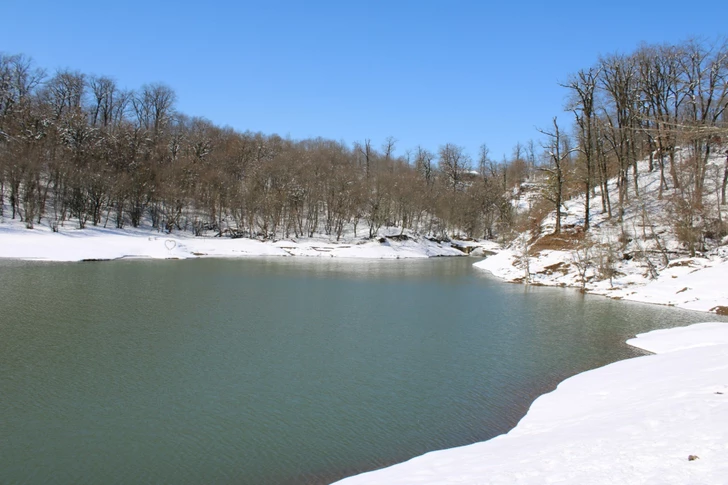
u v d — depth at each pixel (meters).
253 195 79.44
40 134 65.38
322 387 16.36
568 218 56.38
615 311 29.94
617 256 41.22
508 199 98.50
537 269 46.75
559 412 13.44
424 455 10.95
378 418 13.95
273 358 19.44
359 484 9.31
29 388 15.72
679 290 33.03
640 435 9.35
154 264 51.59
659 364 16.66
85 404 14.63
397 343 22.03
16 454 11.73
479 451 10.56
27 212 58.38
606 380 15.80
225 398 15.28
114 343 20.86
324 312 28.70
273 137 111.56
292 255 71.00
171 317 26.06
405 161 120.81
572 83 50.41
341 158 105.56
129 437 12.66
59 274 40.34
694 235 38.59
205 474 10.93
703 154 46.78
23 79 75.62
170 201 72.88
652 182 53.91
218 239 74.00
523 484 7.76
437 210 93.25
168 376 17.09
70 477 10.77
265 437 12.73
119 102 96.06
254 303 30.97
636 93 50.59
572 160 73.88
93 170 65.62
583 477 7.66
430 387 16.44
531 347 21.52
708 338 20.84
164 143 86.94
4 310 26.33
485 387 16.47
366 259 70.25
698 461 7.53
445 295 36.28
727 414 9.52
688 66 44.09
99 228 64.75
